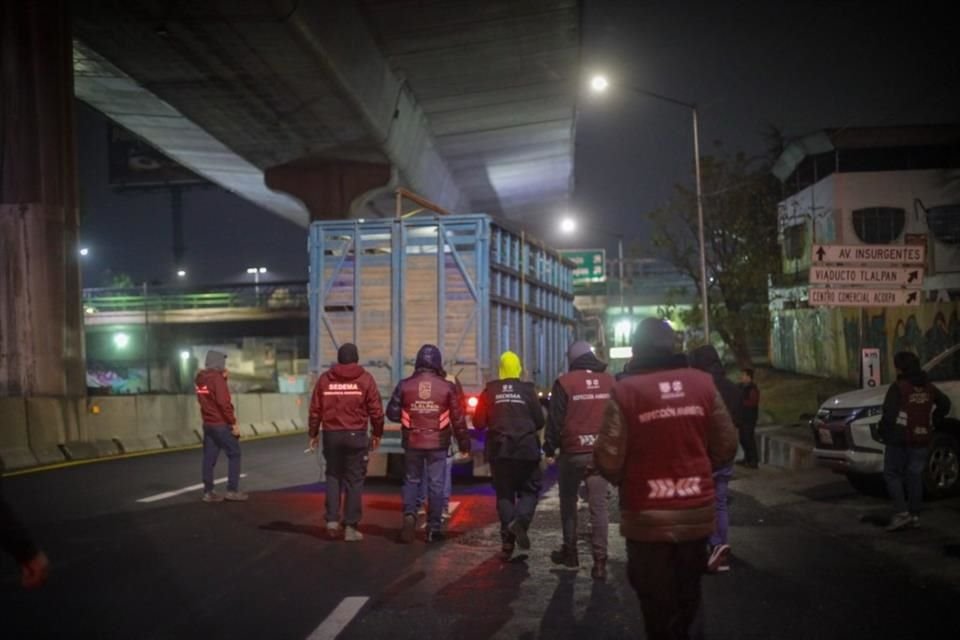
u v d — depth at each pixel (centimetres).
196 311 6706
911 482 1012
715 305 3725
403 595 752
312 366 1388
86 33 2523
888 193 3512
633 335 494
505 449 881
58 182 2177
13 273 2117
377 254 1381
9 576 825
